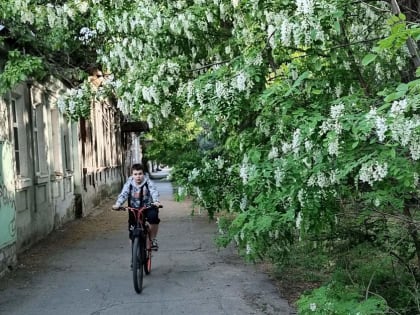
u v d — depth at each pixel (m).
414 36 2.91
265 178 4.58
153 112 6.35
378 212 4.48
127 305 5.90
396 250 4.90
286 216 4.57
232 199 6.43
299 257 6.68
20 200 9.07
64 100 7.44
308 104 4.43
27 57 7.59
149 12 6.35
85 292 6.45
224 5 5.80
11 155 7.84
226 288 6.55
